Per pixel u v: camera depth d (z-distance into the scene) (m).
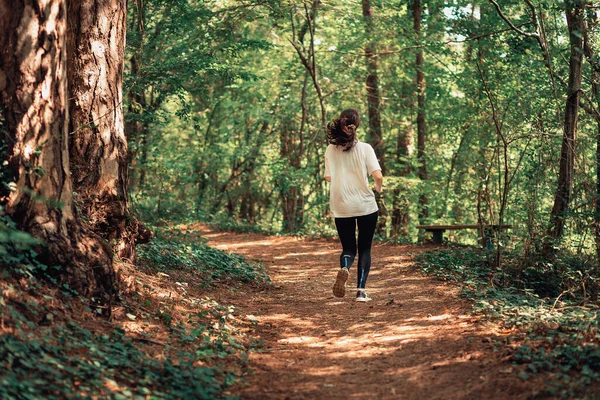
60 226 6.02
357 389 4.98
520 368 5.00
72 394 4.14
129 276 6.94
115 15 7.66
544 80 12.66
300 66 22.81
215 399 4.62
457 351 5.73
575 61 11.02
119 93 7.71
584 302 7.81
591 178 11.57
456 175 20.72
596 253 10.73
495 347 5.64
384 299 8.65
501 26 14.90
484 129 15.06
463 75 16.81
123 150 7.68
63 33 6.20
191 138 28.69
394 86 23.42
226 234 19.88
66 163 6.19
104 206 7.37
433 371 5.28
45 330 5.05
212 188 29.67
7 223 5.47
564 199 11.00
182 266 9.48
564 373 4.82
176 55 15.77
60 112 6.11
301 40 22.80
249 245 16.72
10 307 4.98
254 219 28.56
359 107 24.27
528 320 6.54
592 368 4.87
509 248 11.91
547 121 11.58
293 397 4.80
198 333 6.24
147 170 21.36
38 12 5.92
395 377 5.23
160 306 6.88
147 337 5.89
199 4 16.62
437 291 8.93
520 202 11.80
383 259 13.00
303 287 10.05
